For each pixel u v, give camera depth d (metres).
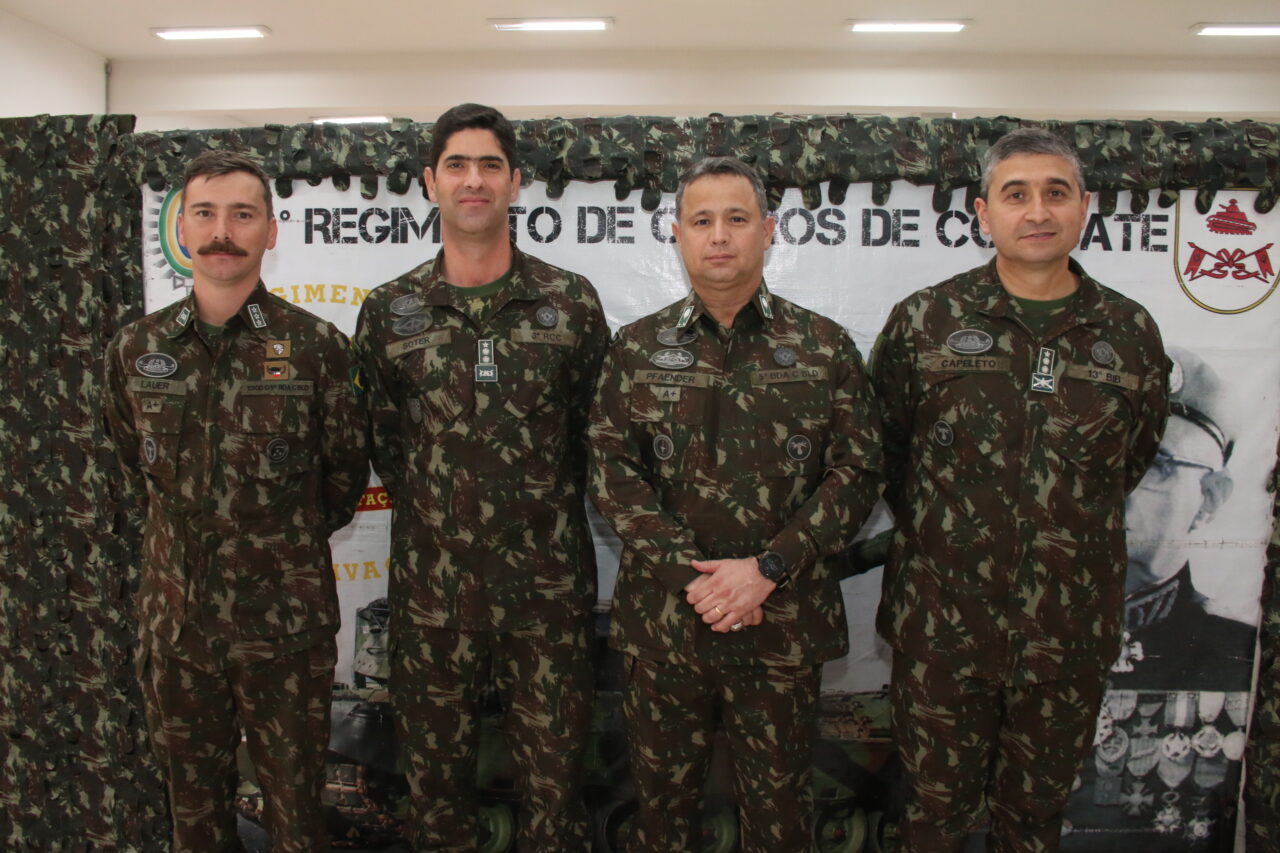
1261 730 1.93
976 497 1.49
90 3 5.23
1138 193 1.87
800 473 1.51
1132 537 1.94
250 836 2.04
